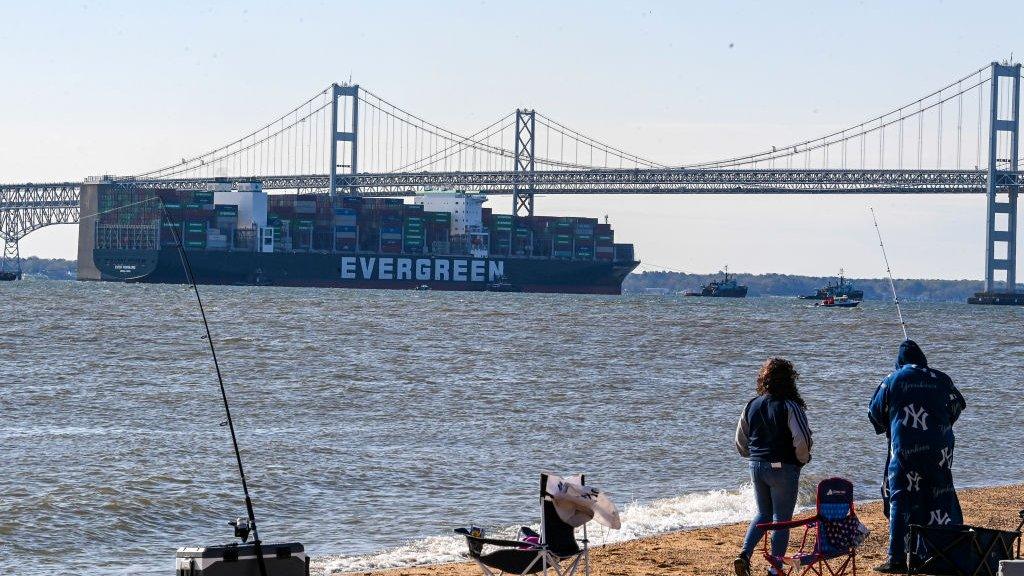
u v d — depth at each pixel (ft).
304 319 621.31
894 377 77.36
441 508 118.93
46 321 556.10
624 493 130.31
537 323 632.38
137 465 144.05
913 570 74.59
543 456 158.81
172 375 293.84
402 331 530.68
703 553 91.66
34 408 219.00
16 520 108.78
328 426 193.57
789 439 69.82
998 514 111.04
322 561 92.12
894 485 77.15
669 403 239.50
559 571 63.31
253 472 138.72
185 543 103.50
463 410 221.87
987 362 395.55
